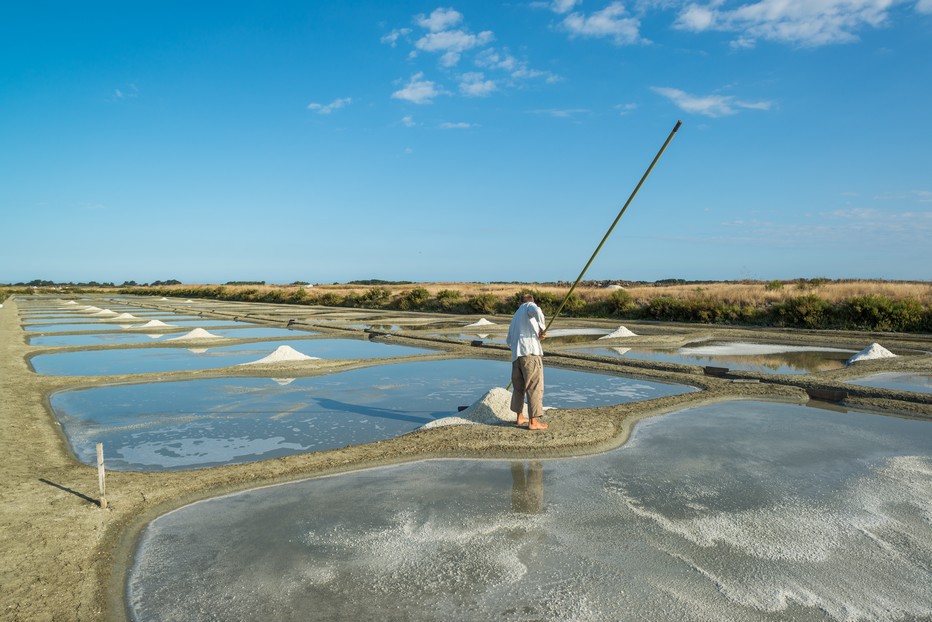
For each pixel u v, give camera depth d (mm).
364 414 7707
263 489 4910
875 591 3191
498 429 6371
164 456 6035
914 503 4410
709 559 3564
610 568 3463
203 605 3135
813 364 11906
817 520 4117
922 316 18141
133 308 37875
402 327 22188
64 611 3045
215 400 8617
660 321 23734
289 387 9570
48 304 43281
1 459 5598
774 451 5754
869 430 6535
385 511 4371
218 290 66375
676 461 5473
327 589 3275
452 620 2961
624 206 5984
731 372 9891
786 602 3090
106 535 3959
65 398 8914
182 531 4086
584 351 14125
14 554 3660
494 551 3697
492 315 29406
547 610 3035
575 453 5734
